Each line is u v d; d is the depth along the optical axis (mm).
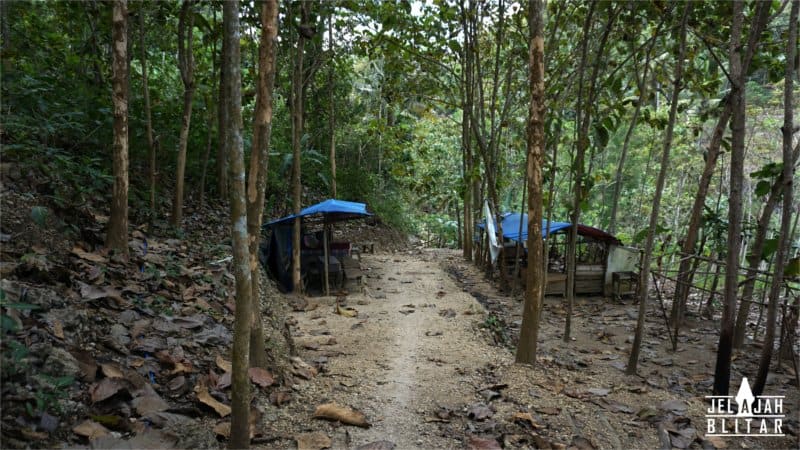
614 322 8344
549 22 9758
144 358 3711
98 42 8070
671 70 9258
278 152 12984
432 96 12273
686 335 7613
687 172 16250
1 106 5754
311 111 15156
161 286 5152
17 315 3113
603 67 7863
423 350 5707
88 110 7328
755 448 3836
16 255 4184
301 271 9539
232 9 2670
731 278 4672
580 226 9953
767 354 4570
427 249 17891
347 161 18078
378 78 16562
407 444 3459
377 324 6891
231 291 5965
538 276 5172
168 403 3361
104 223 6039
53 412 2707
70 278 4160
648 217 17516
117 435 2818
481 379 4801
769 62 7125
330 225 10773
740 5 4621
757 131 14367
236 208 2719
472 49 9992
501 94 13984
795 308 5504
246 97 9688
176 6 8758
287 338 5348
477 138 10102
